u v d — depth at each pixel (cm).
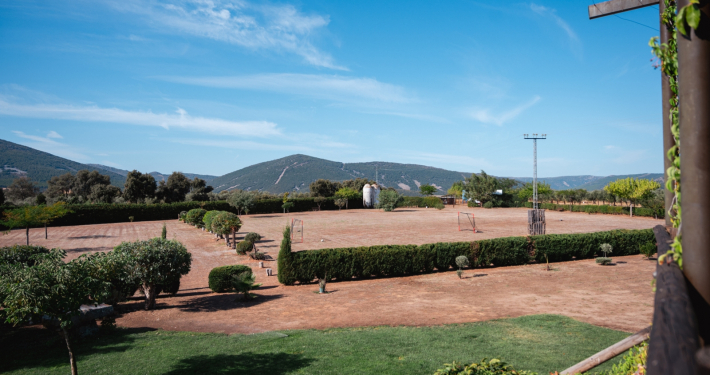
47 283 675
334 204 7212
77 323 1080
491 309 1391
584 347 950
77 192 8375
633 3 484
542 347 953
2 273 712
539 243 2353
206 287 1867
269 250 2881
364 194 7531
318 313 1390
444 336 1066
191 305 1524
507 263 2289
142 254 1382
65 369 845
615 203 6125
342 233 3725
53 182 9669
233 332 1170
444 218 5256
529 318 1234
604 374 490
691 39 155
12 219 2989
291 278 1919
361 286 1858
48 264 702
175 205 5350
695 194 156
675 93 240
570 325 1154
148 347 1000
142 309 1465
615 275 1958
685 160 160
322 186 8888
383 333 1108
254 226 4422
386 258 2052
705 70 151
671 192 238
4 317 1159
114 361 891
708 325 151
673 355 98
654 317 131
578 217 5194
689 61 156
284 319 1318
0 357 934
